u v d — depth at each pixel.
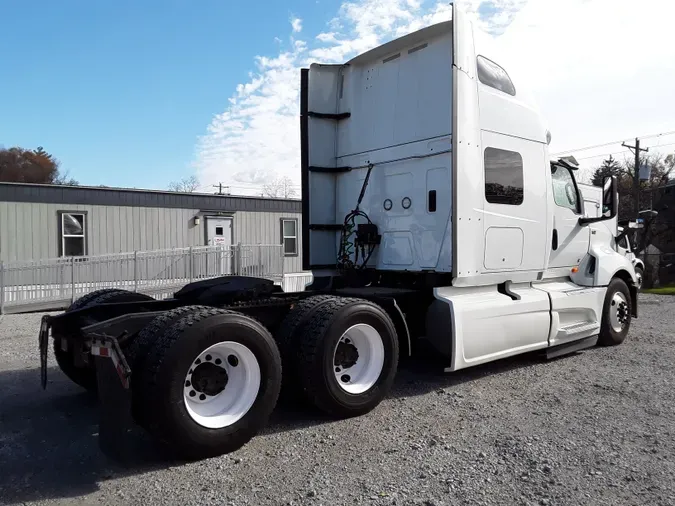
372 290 5.37
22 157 49.25
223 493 2.95
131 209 16.09
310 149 6.33
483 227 5.31
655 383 5.25
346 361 4.36
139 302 4.87
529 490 2.96
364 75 6.18
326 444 3.69
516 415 4.29
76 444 3.75
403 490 2.97
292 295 5.12
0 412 4.51
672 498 2.87
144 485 3.07
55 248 14.84
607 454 3.46
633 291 7.75
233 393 3.67
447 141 5.23
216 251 14.51
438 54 5.36
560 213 6.67
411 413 4.37
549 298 6.03
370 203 6.07
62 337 4.78
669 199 27.42
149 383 3.27
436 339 5.05
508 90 5.73
